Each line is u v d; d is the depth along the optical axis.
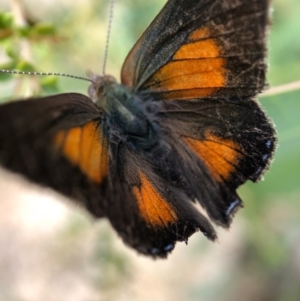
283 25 0.13
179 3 0.10
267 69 0.10
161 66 0.11
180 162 0.11
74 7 0.13
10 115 0.09
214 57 0.10
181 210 0.10
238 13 0.10
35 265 0.16
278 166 0.12
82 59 0.13
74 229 0.13
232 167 0.10
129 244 0.10
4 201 0.17
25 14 0.12
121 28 0.13
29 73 0.11
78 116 0.10
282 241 0.14
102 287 0.13
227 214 0.10
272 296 0.15
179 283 0.15
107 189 0.10
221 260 0.15
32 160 0.09
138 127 0.11
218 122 0.10
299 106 0.11
